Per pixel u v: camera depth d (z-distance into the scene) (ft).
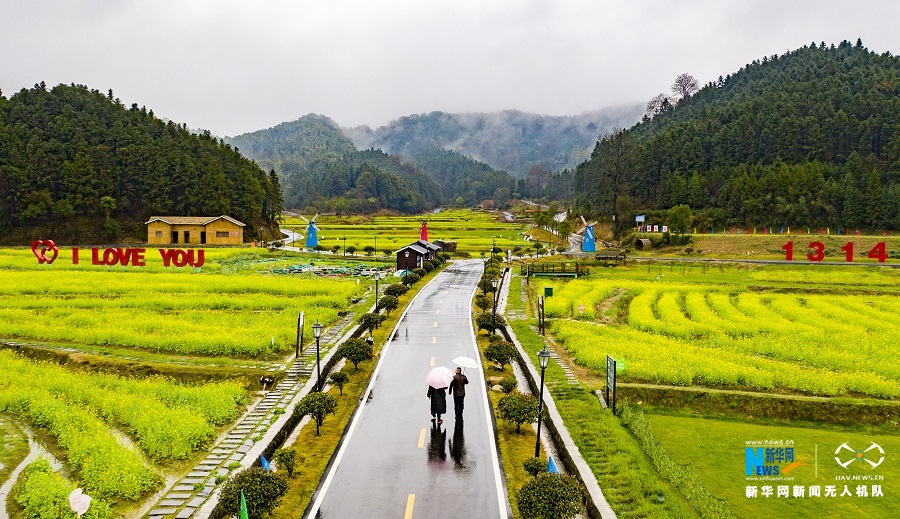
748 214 439.63
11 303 173.68
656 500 63.82
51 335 135.64
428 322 160.76
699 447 82.79
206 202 465.88
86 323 150.10
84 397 97.40
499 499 64.03
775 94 579.48
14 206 419.13
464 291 221.46
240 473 60.90
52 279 218.18
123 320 151.94
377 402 95.30
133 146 470.39
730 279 256.32
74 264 265.54
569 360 123.13
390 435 81.82
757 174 467.11
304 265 296.92
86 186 433.07
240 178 498.69
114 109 556.51
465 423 86.79
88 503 55.36
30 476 69.77
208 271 260.01
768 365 117.70
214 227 425.69
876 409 95.86
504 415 83.20
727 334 150.20
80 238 420.36
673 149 540.93
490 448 77.71
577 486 60.85
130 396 95.50
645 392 101.24
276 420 87.25
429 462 73.20
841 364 120.67
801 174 426.51
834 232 406.21
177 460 76.28
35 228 418.72
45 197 418.72
